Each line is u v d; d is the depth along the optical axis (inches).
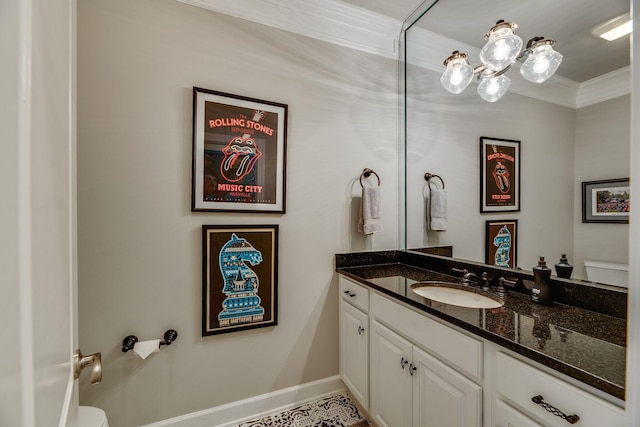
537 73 49.3
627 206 38.2
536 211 49.6
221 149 61.6
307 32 69.9
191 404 60.3
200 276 60.6
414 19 76.1
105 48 53.2
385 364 55.5
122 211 54.6
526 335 33.7
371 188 74.2
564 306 44.4
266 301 66.2
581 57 43.0
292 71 68.6
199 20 59.9
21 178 11.3
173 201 58.2
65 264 21.8
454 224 66.9
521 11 52.1
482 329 35.5
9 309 10.3
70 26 25.1
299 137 69.6
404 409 50.2
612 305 39.8
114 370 54.4
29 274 11.6
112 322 54.1
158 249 57.2
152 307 56.8
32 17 12.5
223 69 61.9
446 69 68.1
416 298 48.8
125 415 55.3
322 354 73.2
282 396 68.6
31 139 12.2
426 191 74.4
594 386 24.9
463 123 64.9
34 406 11.9
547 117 47.6
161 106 57.1
